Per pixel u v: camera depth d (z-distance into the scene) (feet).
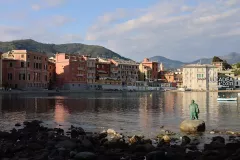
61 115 212.84
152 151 90.68
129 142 111.86
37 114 217.56
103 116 207.62
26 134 123.24
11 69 627.46
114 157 88.28
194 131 137.39
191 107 153.69
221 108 280.31
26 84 624.18
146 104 329.11
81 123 172.04
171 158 85.97
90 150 96.22
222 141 112.27
